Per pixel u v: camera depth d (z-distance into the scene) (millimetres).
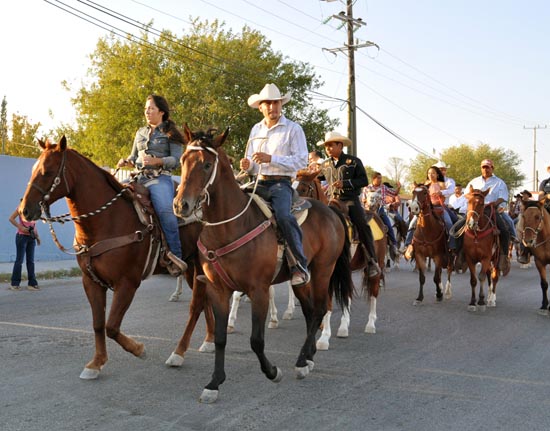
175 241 6164
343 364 6406
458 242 10836
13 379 5480
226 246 5105
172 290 11844
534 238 9820
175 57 34375
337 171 8305
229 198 5125
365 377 5902
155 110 6473
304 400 5125
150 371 5867
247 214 5266
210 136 5012
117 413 4660
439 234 10945
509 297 11984
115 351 6617
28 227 11391
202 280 5551
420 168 70562
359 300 11227
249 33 37562
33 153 50625
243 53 36062
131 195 5805
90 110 36469
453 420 4695
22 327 7801
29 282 11570
